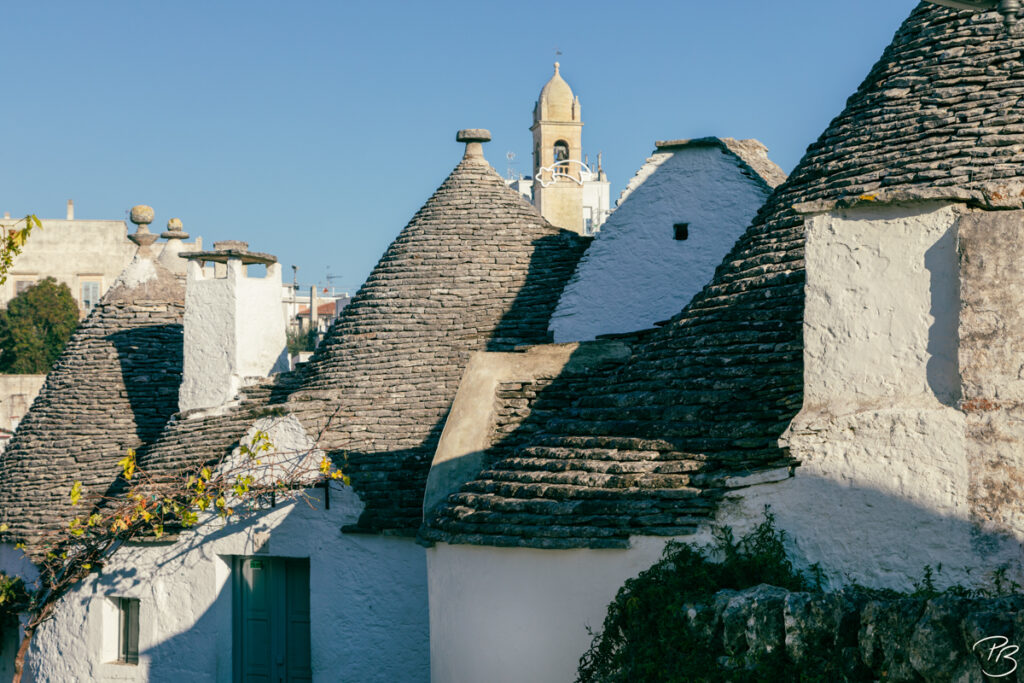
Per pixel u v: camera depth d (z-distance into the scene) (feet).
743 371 33.76
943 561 28.50
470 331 54.85
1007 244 28.17
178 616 52.85
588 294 54.08
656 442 33.45
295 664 51.11
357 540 48.67
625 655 30.27
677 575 30.63
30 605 56.80
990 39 37.35
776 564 30.01
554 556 33.19
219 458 53.36
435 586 38.09
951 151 34.35
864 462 29.66
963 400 28.55
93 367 66.74
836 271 30.66
